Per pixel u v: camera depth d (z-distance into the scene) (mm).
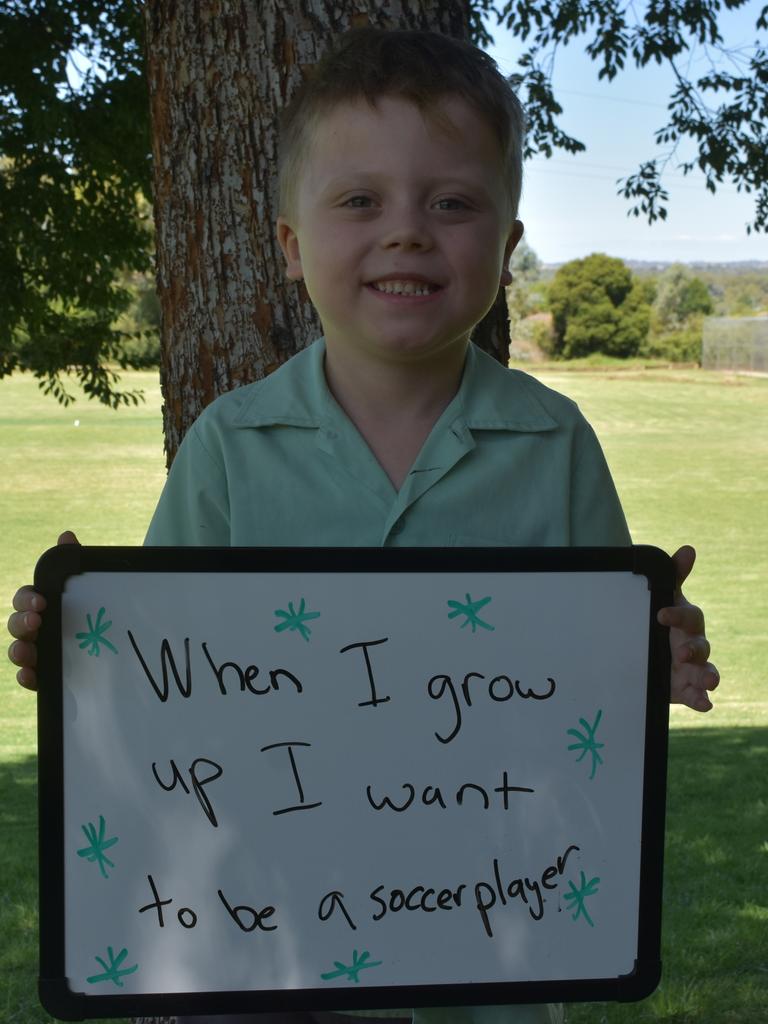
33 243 8695
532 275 100812
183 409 2857
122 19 8039
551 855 1662
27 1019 4133
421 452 1812
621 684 1659
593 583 1649
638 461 32844
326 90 1742
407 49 1743
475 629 1643
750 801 7004
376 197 1711
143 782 1619
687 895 5348
